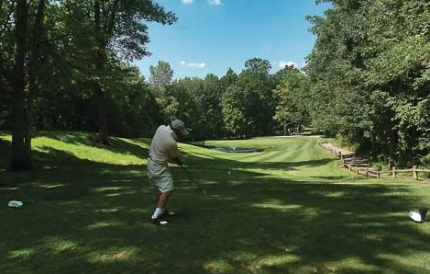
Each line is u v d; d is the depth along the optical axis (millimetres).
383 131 24031
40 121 39188
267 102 108188
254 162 33844
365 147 34125
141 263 4883
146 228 6277
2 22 16469
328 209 7625
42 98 28406
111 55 22203
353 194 9344
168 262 4898
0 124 27828
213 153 42500
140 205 8039
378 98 20641
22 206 8461
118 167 18797
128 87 23062
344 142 44500
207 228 6227
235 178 14133
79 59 17469
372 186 10742
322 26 28953
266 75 112875
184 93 97250
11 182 13039
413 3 13344
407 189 10062
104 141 27031
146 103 62531
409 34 14172
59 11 17562
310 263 4852
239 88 103938
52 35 17031
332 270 4660
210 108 107500
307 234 5941
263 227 6289
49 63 16750
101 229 6293
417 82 13883
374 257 5055
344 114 23703
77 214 7363
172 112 82188
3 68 17188
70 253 5270
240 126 103250
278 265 4797
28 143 16438
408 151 23484
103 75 18188
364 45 20719
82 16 17594
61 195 10320
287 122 101938
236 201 8438
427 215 7133
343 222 6625
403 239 5742
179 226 6355
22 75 15969
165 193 6488
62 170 16625
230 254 5129
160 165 6453
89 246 5504
